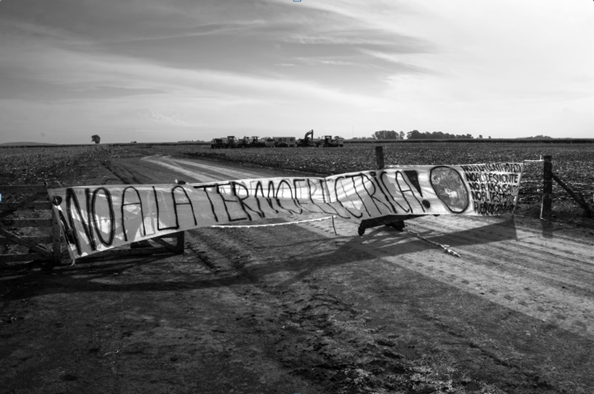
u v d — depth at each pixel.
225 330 4.61
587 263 6.81
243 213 7.89
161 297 5.58
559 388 3.51
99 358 3.97
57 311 5.06
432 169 9.73
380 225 9.70
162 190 7.32
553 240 8.30
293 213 8.30
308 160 35.12
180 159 43.22
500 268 6.61
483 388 3.51
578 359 3.95
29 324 4.70
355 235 8.96
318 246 8.13
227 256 7.62
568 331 4.50
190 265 7.12
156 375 3.70
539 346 4.20
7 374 3.71
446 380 3.63
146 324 4.73
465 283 5.96
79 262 7.14
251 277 6.45
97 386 3.53
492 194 10.34
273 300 5.51
